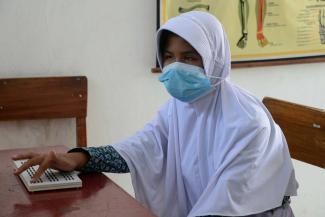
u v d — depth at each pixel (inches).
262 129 52.1
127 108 95.3
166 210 59.3
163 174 60.4
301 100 113.6
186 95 56.0
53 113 86.5
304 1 107.9
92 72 91.1
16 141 88.6
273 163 52.9
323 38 111.3
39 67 87.0
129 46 93.1
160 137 61.7
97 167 54.8
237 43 102.3
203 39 54.2
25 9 84.4
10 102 83.9
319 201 119.5
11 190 47.3
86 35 89.4
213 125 56.0
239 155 51.2
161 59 59.4
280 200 52.4
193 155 57.6
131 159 57.9
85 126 88.9
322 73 114.7
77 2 87.7
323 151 62.8
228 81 57.3
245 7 101.7
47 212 41.9
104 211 42.3
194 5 96.3
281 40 106.8
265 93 109.0
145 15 93.3
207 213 49.2
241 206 49.8
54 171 51.8
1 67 84.6
